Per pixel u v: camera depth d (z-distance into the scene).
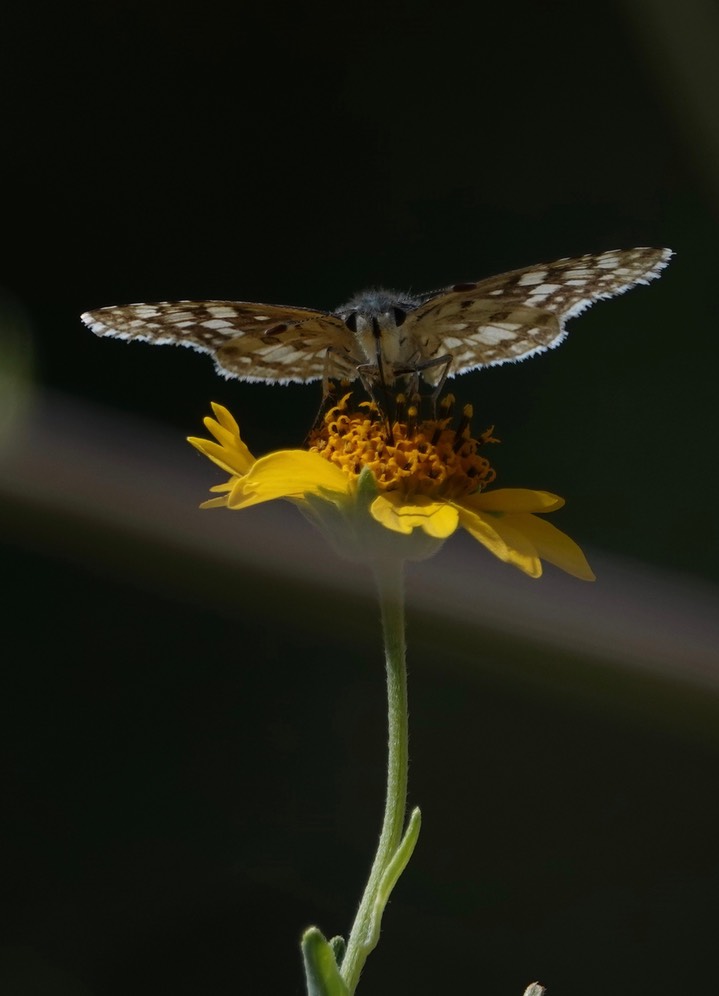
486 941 0.33
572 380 0.36
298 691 0.34
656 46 0.29
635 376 0.36
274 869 0.33
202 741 0.34
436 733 0.34
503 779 0.34
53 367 0.34
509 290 0.27
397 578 0.26
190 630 0.34
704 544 0.34
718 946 0.33
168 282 0.36
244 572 0.31
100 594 0.34
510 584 0.32
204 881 0.33
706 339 0.35
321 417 0.27
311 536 0.31
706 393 0.35
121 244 0.36
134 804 0.34
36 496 0.30
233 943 0.33
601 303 0.36
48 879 0.33
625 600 0.32
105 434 0.34
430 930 0.33
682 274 0.36
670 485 0.35
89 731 0.34
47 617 0.34
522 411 0.36
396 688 0.26
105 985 0.33
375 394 0.27
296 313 0.27
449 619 0.32
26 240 0.35
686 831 0.34
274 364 0.28
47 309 0.35
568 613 0.32
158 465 0.31
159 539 0.31
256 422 0.35
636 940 0.33
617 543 0.34
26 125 0.36
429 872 0.34
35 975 0.33
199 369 0.35
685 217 0.36
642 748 0.34
